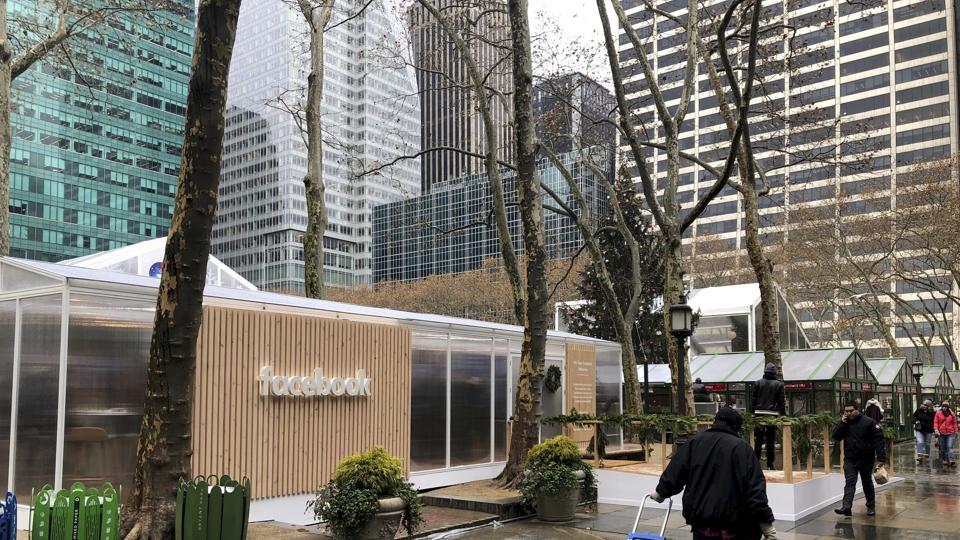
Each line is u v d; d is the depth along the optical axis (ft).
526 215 44.91
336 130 128.98
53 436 30.27
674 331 46.24
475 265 271.90
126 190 270.46
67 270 32.40
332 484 30.76
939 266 163.22
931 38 264.31
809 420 46.03
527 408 45.01
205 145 26.27
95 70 65.31
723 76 106.22
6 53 47.65
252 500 35.76
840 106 280.10
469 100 78.43
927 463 80.23
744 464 19.29
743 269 176.76
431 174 190.49
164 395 26.14
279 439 37.27
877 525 39.40
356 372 42.04
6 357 32.68
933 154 253.03
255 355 36.45
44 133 246.68
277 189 303.27
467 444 50.85
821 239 141.49
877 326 165.99
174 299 26.25
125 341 32.40
